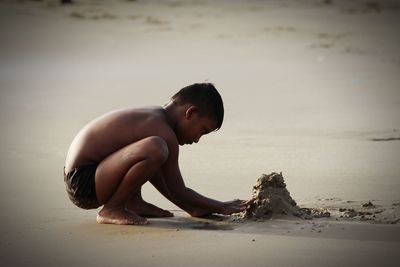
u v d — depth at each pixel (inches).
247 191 294.5
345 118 495.8
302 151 380.5
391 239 216.5
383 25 1375.5
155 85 711.1
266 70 829.2
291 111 534.3
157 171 251.4
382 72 797.9
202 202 247.8
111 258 202.7
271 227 233.1
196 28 1288.1
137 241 219.5
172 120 251.1
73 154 243.6
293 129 453.7
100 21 1316.4
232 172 333.4
